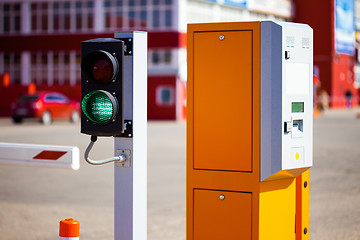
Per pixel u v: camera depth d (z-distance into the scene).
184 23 44.19
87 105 4.75
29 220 9.12
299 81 5.41
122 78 4.71
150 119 43.78
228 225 5.46
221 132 5.46
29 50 47.34
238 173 5.41
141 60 4.93
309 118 5.53
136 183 4.96
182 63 43.88
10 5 47.53
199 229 5.57
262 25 5.30
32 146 4.82
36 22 47.22
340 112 53.59
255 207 5.36
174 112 43.22
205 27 5.48
